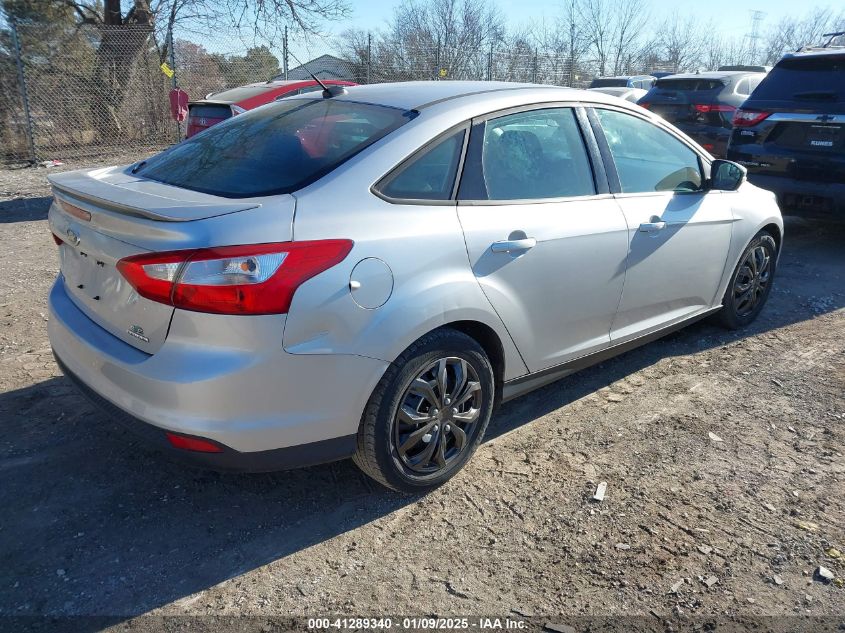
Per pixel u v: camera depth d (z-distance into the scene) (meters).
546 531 2.81
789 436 3.55
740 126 7.10
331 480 3.12
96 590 2.46
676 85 10.66
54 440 3.35
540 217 3.18
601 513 2.92
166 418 2.42
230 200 2.58
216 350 2.37
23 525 2.77
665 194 3.93
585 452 3.38
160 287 2.36
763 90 6.97
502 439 3.49
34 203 9.27
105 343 2.66
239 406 2.40
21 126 13.15
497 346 3.12
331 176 2.69
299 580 2.53
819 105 6.48
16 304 5.13
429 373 2.87
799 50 7.10
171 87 14.54
